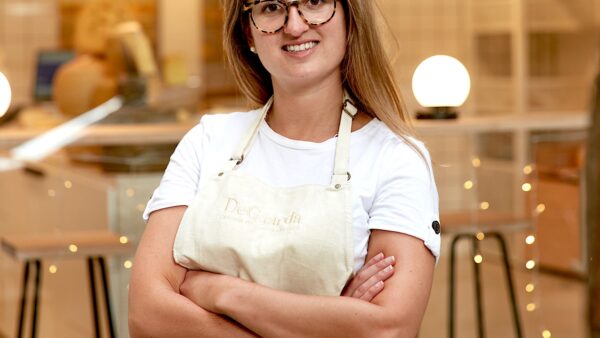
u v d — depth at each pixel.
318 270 2.02
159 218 2.21
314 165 2.13
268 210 2.07
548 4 6.92
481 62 7.39
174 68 5.73
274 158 2.17
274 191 2.10
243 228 2.07
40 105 5.96
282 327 2.00
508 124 4.73
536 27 6.94
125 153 4.18
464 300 5.59
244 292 2.02
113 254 3.88
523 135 5.55
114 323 4.12
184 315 2.07
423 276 2.05
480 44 7.41
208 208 2.12
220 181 2.15
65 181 4.38
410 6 7.66
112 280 4.12
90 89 4.93
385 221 2.07
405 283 2.03
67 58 6.79
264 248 2.04
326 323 1.98
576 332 4.89
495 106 7.21
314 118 2.17
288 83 2.15
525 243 5.22
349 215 2.03
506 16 7.05
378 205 2.09
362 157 2.12
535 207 4.87
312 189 2.07
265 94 2.35
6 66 7.67
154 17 7.67
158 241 2.18
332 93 2.17
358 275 2.05
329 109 2.18
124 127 4.53
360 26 2.15
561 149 4.84
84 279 4.24
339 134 2.13
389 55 2.28
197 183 2.24
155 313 2.09
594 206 3.53
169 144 4.24
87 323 4.24
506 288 5.36
